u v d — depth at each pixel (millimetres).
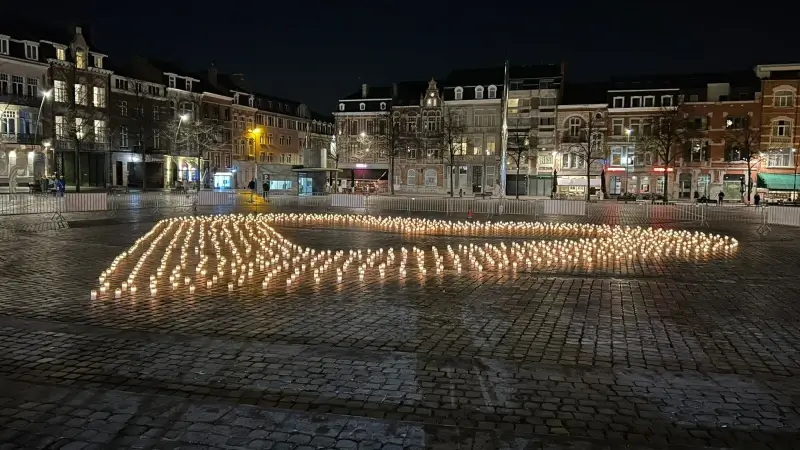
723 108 66438
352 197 41188
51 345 7430
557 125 72750
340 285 11883
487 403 5766
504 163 34562
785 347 7852
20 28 57688
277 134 93812
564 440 4961
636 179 70062
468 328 8586
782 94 64375
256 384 6172
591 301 10641
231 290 11219
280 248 17484
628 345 7855
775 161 64375
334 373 6520
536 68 76312
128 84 66938
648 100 69500
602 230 24812
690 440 5051
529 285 12172
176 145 71500
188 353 7156
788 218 30578
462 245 18875
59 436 4934
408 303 10219
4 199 31984
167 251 16297
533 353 7426
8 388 5938
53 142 57781
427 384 6230
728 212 39156
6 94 54406
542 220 31953
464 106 76250
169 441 4863
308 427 5133
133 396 5742
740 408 5727
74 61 60125
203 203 41938
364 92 84438
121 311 9344
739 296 11242
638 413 5582
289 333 8156
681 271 14359
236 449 4742
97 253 15836
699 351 7629
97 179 63625
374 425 5184
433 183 78938
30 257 15039
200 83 77438
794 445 4980
